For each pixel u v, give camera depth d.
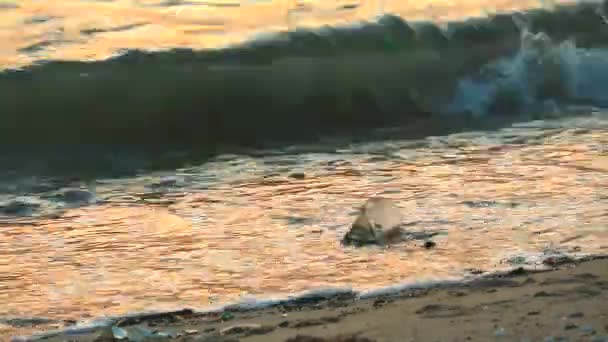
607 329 8.87
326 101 21.52
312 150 18.23
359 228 12.66
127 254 12.56
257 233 13.18
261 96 21.27
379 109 21.67
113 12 24.73
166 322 10.06
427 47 23.33
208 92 20.84
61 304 10.82
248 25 23.77
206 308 10.43
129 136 19.61
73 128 19.33
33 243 13.16
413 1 25.61
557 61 23.12
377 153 17.73
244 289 11.06
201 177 16.48
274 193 15.16
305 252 12.28
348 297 10.52
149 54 21.52
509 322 9.16
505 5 25.69
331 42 22.89
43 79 20.39
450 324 9.18
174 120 20.16
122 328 9.91
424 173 16.02
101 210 14.74
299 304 10.41
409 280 10.99
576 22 25.27
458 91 22.36
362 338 8.84
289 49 22.61
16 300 10.96
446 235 12.62
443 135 19.19
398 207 13.91
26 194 15.80
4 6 24.62
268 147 18.72
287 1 25.67
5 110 19.53
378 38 23.38
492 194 14.50
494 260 11.62
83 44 22.23
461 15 24.89
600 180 15.25
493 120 20.64
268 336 9.20
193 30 23.47
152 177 16.67
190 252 12.52
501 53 23.78
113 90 20.45
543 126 19.75
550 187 14.88
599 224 13.02
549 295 10.01
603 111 21.23
